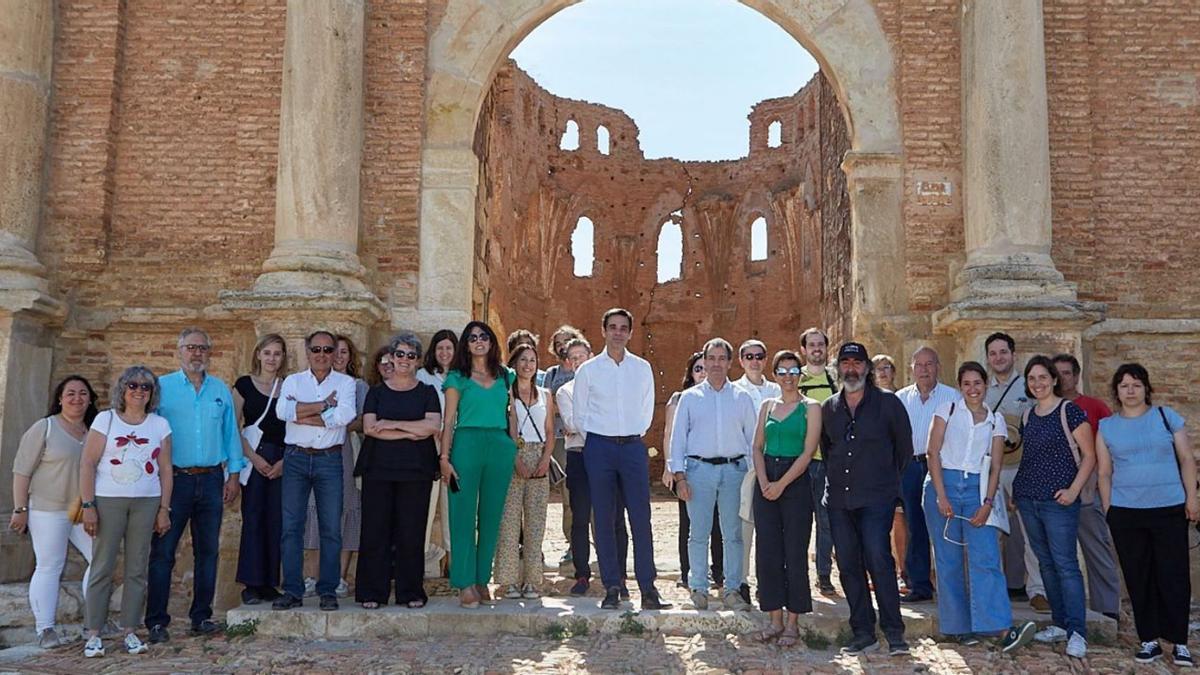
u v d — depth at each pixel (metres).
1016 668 6.85
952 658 7.07
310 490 8.09
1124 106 10.91
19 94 10.22
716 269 33.00
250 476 8.29
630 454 8.05
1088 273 10.52
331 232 10.05
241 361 10.40
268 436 8.36
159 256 10.62
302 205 9.99
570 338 11.03
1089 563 8.11
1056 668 6.86
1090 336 10.40
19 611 8.67
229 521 9.55
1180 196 10.77
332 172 10.09
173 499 7.63
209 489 7.79
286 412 7.98
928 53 10.84
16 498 7.73
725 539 8.12
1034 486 7.44
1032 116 10.14
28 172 10.23
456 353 8.22
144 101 10.84
